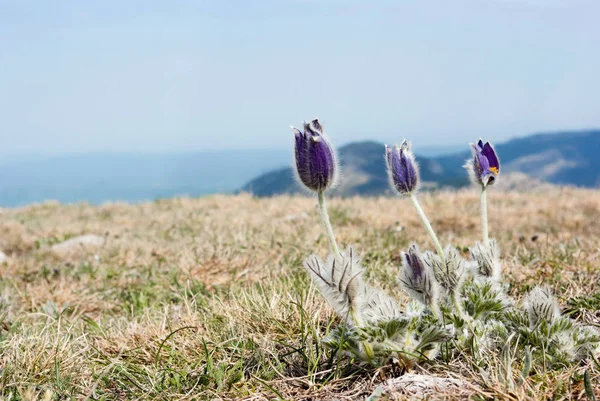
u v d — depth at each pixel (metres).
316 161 0.74
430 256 0.77
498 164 0.80
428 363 0.76
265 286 1.05
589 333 0.76
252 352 0.84
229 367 0.82
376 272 1.11
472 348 0.76
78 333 0.99
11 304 1.12
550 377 0.74
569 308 0.89
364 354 0.75
